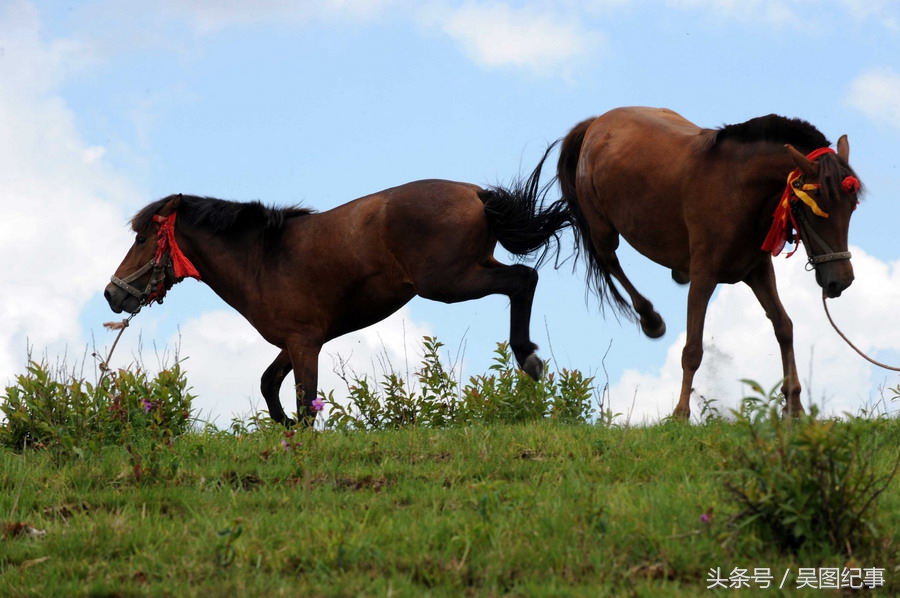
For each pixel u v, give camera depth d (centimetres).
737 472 660
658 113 1268
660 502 714
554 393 1230
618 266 1324
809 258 1015
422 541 667
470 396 1213
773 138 1049
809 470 638
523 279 1208
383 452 980
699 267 1106
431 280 1201
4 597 624
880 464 832
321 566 633
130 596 613
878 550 627
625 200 1200
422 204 1204
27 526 754
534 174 1247
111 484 880
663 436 979
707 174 1094
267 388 1361
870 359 1021
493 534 666
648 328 1316
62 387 1066
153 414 1053
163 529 729
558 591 581
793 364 1125
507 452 945
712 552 629
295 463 916
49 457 981
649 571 612
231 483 888
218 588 605
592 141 1286
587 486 783
